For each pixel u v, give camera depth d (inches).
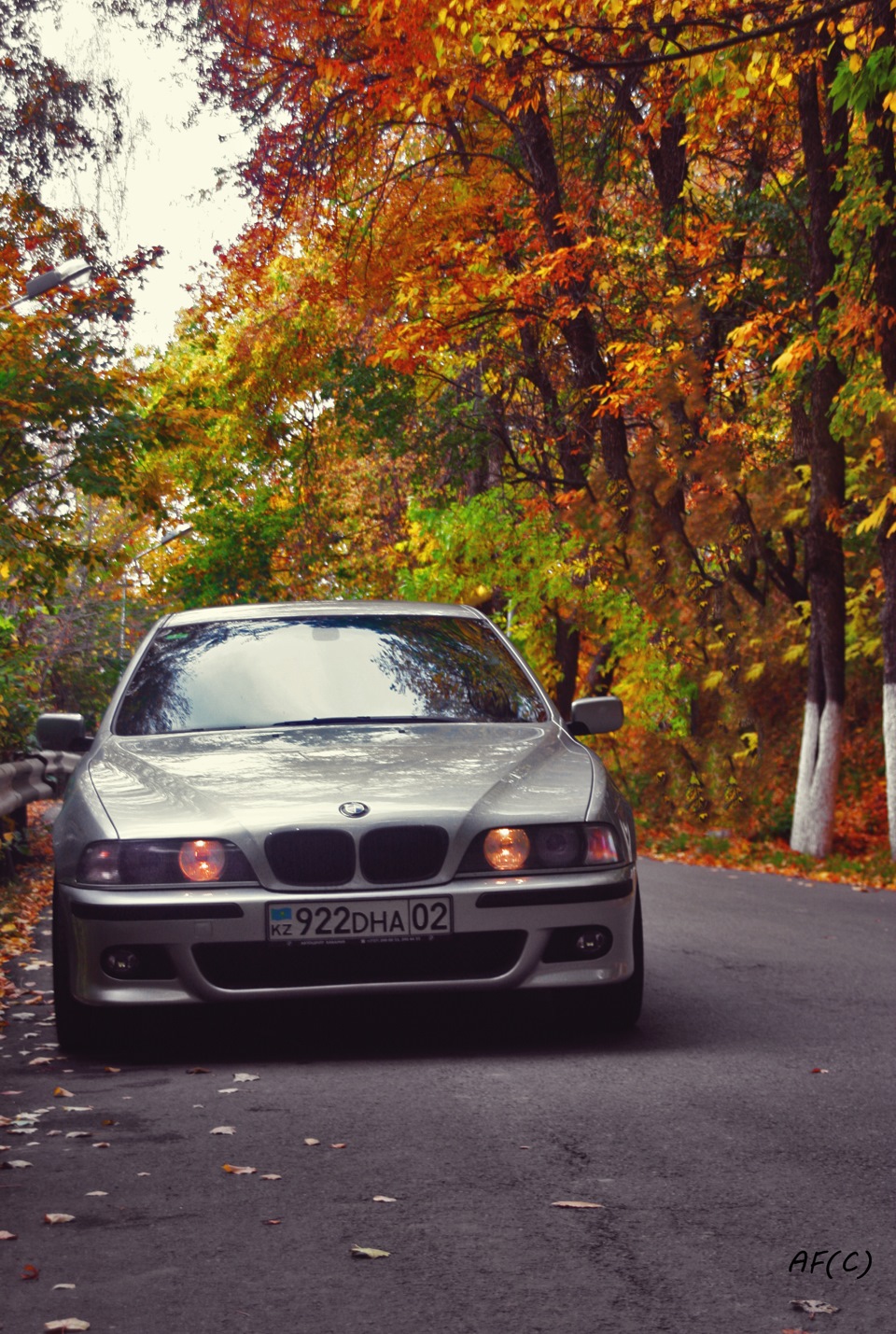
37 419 641.0
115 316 652.7
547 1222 147.3
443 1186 159.6
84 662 1467.8
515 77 511.8
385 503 1584.6
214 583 1610.5
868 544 940.6
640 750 905.5
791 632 994.7
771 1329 120.3
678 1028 247.8
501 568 914.1
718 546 928.3
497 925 220.8
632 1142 176.2
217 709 262.5
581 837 226.8
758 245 829.8
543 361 919.7
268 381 1123.3
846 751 1003.9
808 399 770.8
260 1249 140.6
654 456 843.4
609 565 900.6
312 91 761.0
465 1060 222.2
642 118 749.9
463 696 269.0
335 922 218.1
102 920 219.8
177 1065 224.1
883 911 456.1
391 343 895.1
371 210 915.4
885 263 594.6
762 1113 189.8
